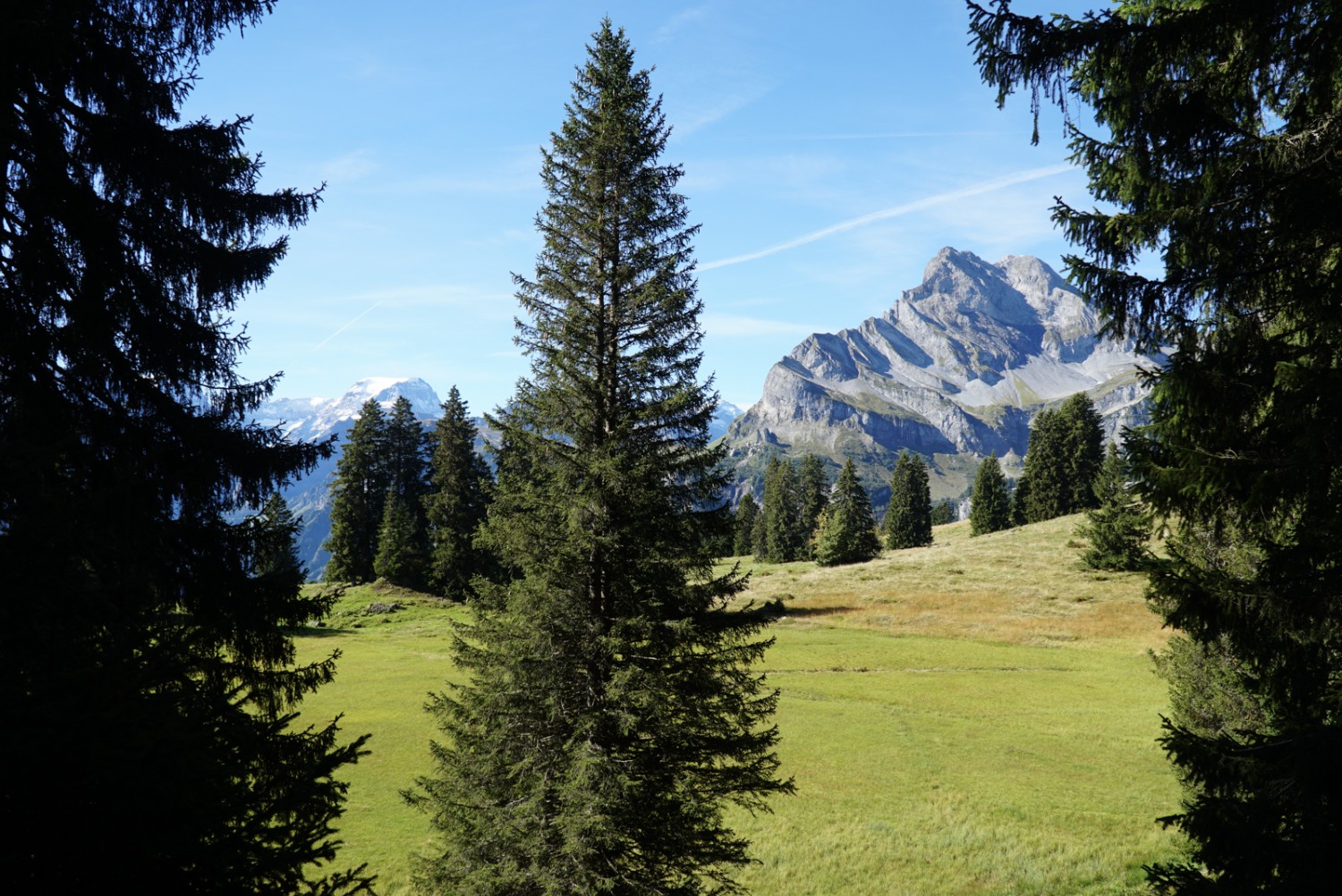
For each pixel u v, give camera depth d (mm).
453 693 39656
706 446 16578
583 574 15703
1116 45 6816
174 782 4137
